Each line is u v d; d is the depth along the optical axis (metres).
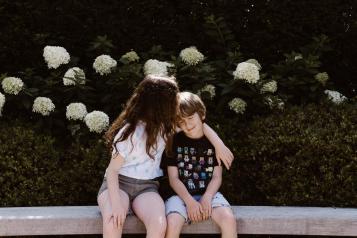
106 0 4.89
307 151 3.85
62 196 3.95
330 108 4.30
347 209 3.71
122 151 3.30
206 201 3.37
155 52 4.70
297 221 3.53
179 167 3.52
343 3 4.99
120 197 3.30
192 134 3.51
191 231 3.42
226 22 4.96
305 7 4.95
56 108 4.43
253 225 3.52
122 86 4.43
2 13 4.75
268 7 4.94
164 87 3.30
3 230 3.46
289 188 3.85
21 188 3.89
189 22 4.96
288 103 4.50
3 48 4.73
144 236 3.75
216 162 3.53
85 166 4.02
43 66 4.81
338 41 5.01
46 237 3.76
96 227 3.48
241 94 4.39
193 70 4.48
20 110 4.50
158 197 3.37
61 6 4.81
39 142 4.11
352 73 5.09
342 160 3.80
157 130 3.29
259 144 3.98
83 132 4.27
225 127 4.30
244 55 5.00
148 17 4.90
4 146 3.98
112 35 4.87
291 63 4.64
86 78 4.74
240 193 4.11
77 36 4.85
